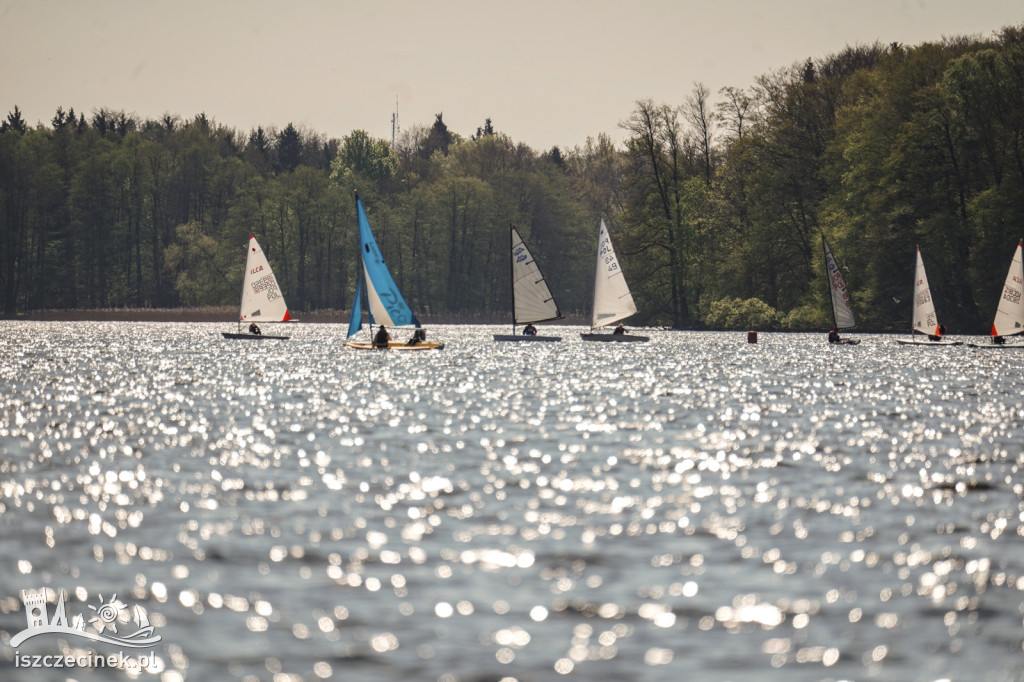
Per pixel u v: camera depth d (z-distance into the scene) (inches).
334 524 2775.6
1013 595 2128.4
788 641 1888.5
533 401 6176.2
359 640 1899.6
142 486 3331.7
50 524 2773.1
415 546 2536.9
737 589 2176.4
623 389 7017.7
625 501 3085.6
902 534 2642.7
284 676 1744.6
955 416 5354.3
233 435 4611.2
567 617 2014.0
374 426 4948.3
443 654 1831.9
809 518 2837.1
